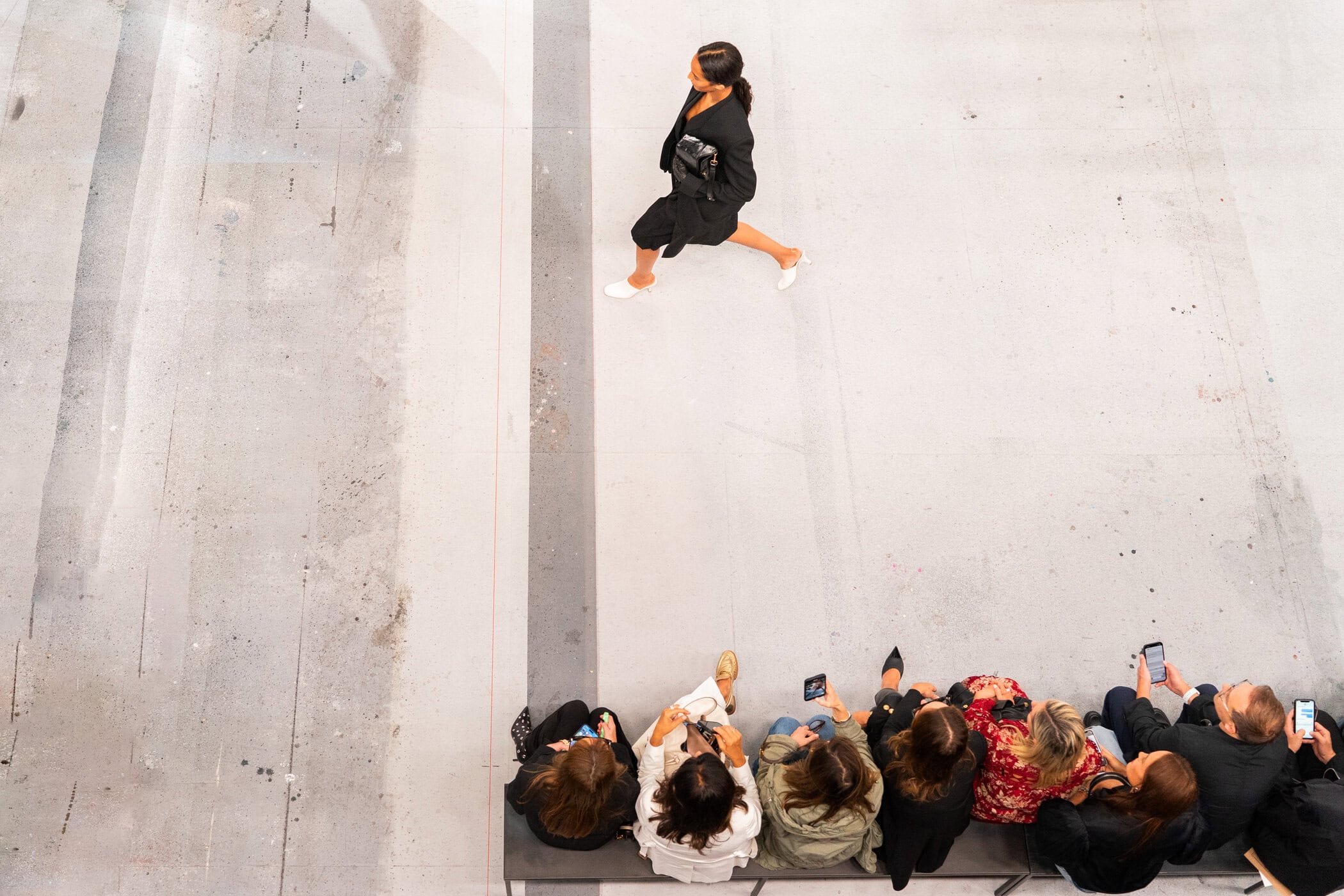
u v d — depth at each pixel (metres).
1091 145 5.75
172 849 4.27
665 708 4.61
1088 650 4.79
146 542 4.70
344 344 5.10
